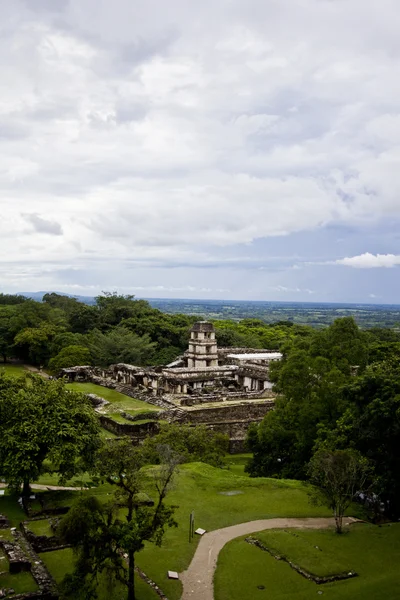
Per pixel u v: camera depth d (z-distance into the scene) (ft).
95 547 62.54
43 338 286.05
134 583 68.44
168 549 79.00
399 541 82.74
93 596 60.54
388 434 91.76
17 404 93.81
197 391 195.72
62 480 90.99
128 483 70.49
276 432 130.00
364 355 143.43
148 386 195.62
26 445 88.17
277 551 78.28
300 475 122.01
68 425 92.32
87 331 334.65
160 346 323.16
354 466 86.99
